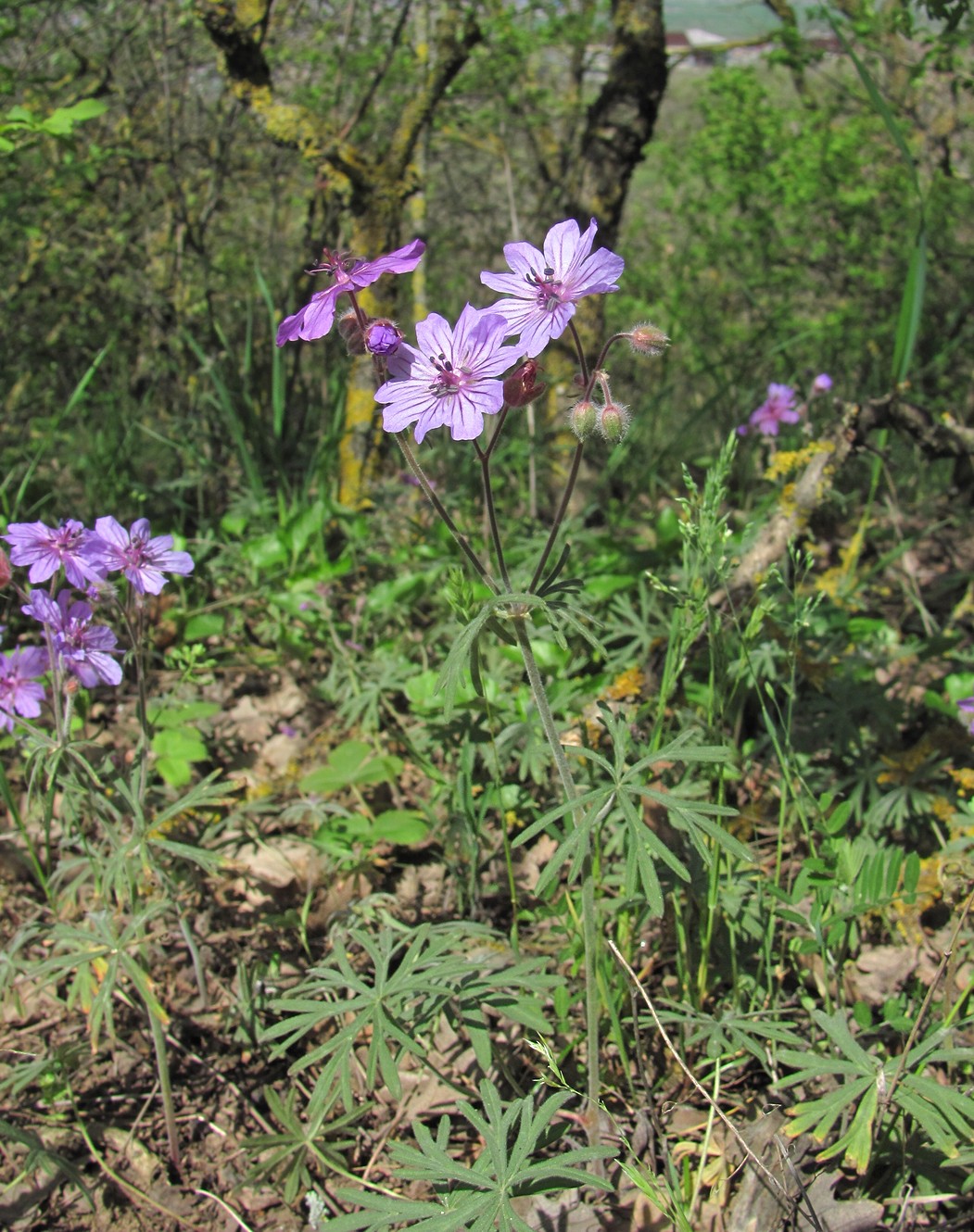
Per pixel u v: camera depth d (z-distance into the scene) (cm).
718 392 78
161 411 90
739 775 39
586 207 74
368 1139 33
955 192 114
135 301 100
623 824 36
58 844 44
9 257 97
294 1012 37
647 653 46
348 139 72
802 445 62
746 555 48
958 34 76
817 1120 27
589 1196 30
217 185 96
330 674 54
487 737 43
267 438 72
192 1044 37
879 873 32
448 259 126
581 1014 35
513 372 26
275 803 47
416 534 66
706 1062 32
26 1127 34
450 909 41
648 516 73
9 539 32
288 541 60
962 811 40
